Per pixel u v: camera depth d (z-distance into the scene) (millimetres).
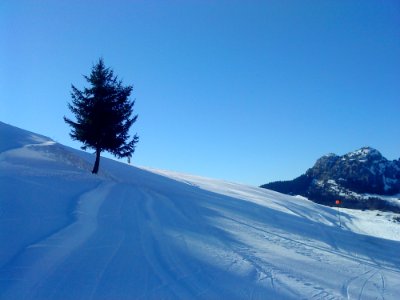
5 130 30297
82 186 20359
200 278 10500
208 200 26906
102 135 27828
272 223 22312
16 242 10992
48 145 28500
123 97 28500
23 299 8047
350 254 18531
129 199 19875
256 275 11594
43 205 15023
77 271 9727
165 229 15156
